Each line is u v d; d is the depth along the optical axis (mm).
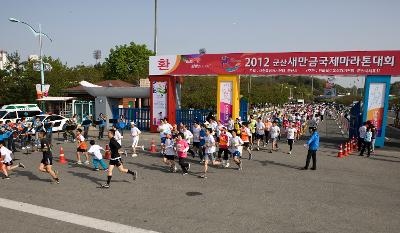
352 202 8602
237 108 21375
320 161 14234
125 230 6688
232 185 10211
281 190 9680
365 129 16125
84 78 53812
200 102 37844
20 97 34594
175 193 9305
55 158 14789
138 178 11055
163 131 15531
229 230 6707
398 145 19797
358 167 13070
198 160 14375
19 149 17359
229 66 21203
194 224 7020
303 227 6902
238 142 12289
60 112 33938
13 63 35625
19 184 10234
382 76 17969
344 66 18656
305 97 124938
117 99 27547
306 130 28984
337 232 6668
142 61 66125
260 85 77938
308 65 19375
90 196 8984
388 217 7535
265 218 7398
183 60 22547
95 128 27266
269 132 18250
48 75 38188
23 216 7473
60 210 7863
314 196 9102
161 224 7008
